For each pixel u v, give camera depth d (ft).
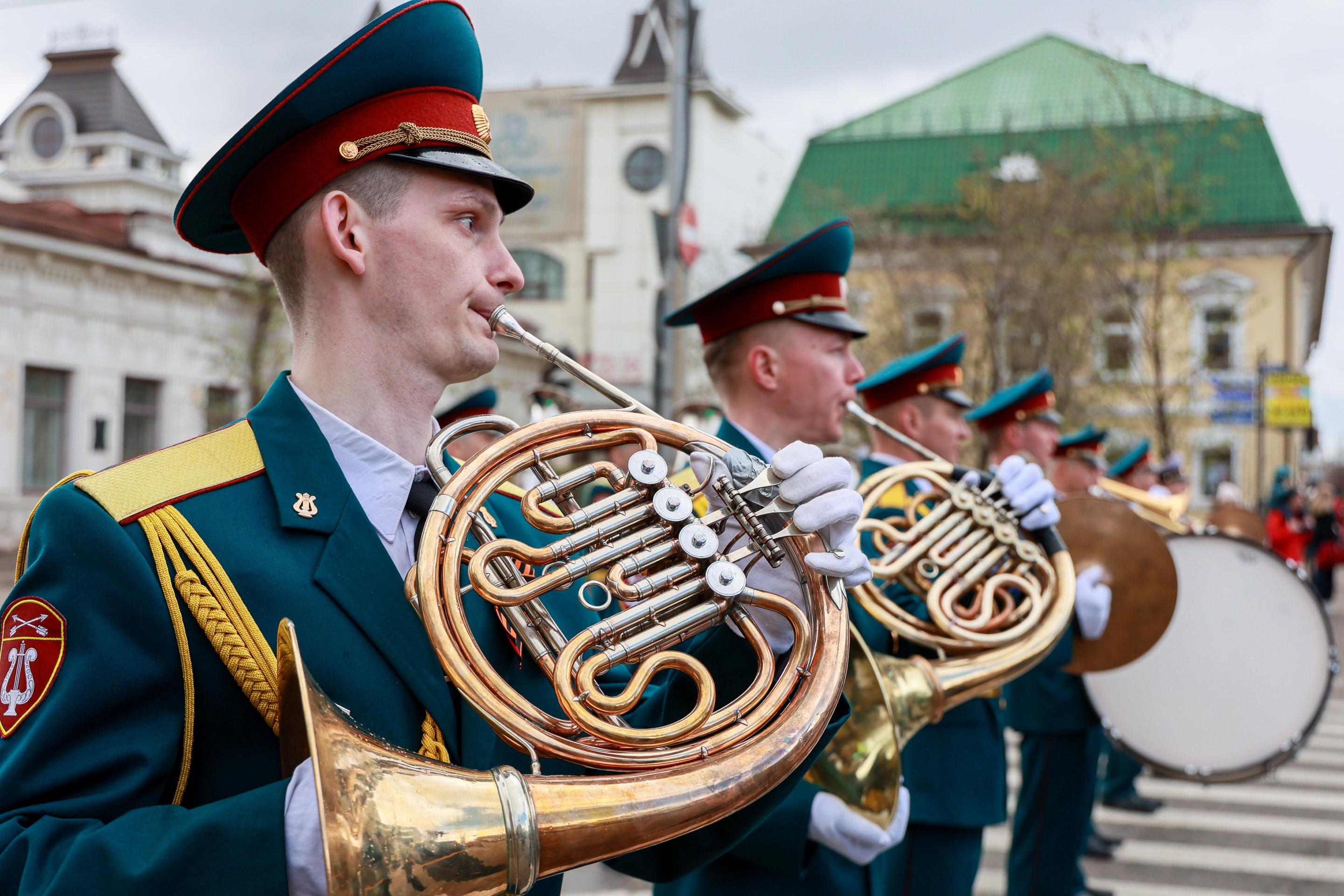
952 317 57.31
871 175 82.58
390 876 3.59
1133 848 19.40
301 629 4.43
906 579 9.30
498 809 3.79
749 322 9.73
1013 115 83.82
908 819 10.27
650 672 4.54
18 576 4.52
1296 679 16.24
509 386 75.20
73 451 63.62
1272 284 78.13
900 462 13.43
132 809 4.10
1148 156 52.70
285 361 67.62
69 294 63.26
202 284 69.67
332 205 4.77
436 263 4.83
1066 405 51.44
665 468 4.81
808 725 4.47
